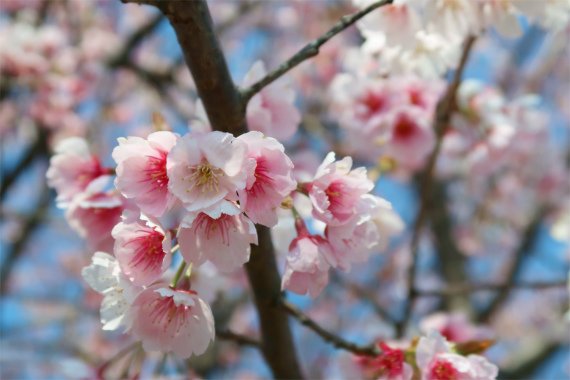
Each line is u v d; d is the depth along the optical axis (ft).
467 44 1.77
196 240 1.31
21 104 3.94
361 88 2.25
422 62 1.85
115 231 1.32
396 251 4.48
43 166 4.22
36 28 4.25
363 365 1.70
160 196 1.31
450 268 3.41
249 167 1.29
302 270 1.37
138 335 1.34
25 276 5.94
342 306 4.83
